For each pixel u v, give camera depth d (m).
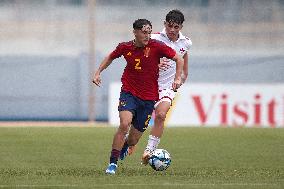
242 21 88.56
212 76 82.38
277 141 55.97
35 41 89.94
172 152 48.44
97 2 91.31
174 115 72.12
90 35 82.25
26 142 54.09
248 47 87.75
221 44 88.06
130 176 34.06
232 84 72.62
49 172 36.06
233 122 72.69
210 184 31.14
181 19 39.56
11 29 90.44
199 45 87.69
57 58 81.25
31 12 91.38
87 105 80.50
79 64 80.75
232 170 37.84
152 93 35.56
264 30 88.38
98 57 80.44
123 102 35.25
